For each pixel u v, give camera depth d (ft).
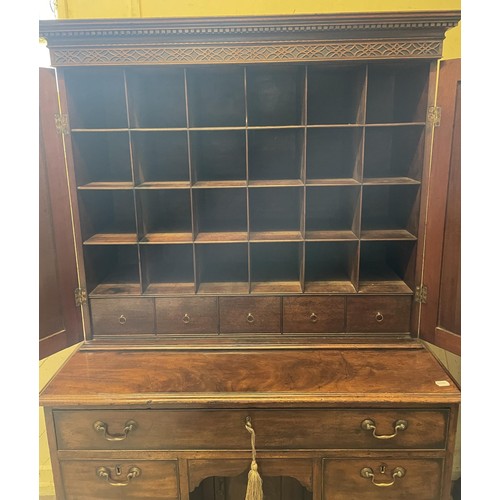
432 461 4.88
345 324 5.62
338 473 4.93
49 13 5.78
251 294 5.54
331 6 5.97
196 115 5.66
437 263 5.32
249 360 5.32
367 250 6.62
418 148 5.27
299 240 5.40
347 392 4.72
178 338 5.68
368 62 4.97
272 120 6.03
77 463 4.94
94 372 5.12
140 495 5.01
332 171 6.11
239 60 4.92
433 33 4.83
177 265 6.53
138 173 5.48
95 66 4.98
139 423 4.81
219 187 5.28
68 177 5.30
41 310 5.25
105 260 6.20
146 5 5.96
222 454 4.89
